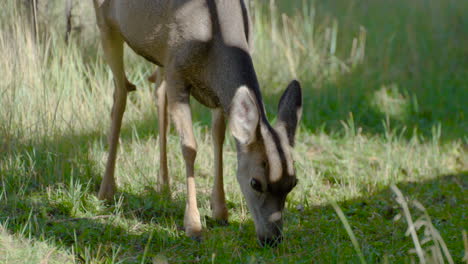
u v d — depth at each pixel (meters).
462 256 8.32
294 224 9.42
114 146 9.85
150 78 11.05
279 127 8.23
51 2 13.08
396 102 16.55
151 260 7.81
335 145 13.72
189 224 8.66
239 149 8.33
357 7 20.77
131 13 9.38
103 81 13.36
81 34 13.59
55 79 12.38
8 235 7.95
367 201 10.74
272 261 7.89
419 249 6.75
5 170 9.92
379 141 14.27
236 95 7.84
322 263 7.98
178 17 8.70
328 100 15.98
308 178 11.58
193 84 9.00
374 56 18.09
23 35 12.30
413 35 20.19
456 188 11.72
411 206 10.59
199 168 11.55
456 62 19.80
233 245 8.34
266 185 7.94
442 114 16.38
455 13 22.94
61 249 7.77
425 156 13.41
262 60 15.87
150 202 9.62
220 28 8.66
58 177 10.01
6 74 11.73
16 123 11.23
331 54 17.05
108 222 8.78
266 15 17.23
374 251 8.37
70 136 11.26
